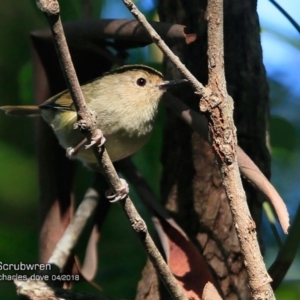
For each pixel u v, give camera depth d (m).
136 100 9.98
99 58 9.53
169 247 8.06
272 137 11.09
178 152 9.03
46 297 7.94
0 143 12.78
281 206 6.62
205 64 9.04
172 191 8.98
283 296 10.28
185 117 7.85
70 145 9.54
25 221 11.91
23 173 12.53
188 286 7.76
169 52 6.10
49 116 9.57
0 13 14.12
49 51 9.14
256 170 6.93
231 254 8.57
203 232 8.66
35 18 14.22
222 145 5.95
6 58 13.82
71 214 9.48
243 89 8.77
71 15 11.33
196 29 9.10
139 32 8.21
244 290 8.52
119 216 10.73
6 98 13.48
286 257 8.05
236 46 8.88
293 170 11.66
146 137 10.29
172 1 9.30
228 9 8.98
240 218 5.92
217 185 8.73
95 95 10.05
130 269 10.08
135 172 8.93
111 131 9.84
